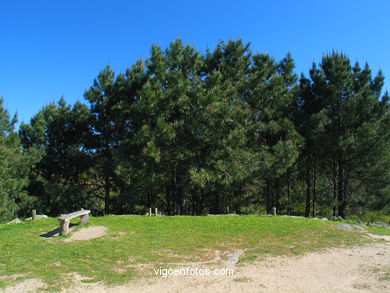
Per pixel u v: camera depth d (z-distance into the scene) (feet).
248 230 48.52
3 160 75.82
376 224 70.38
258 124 85.40
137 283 25.54
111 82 83.76
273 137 92.27
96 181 94.48
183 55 80.59
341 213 91.15
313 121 85.71
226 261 32.45
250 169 79.51
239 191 88.94
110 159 82.94
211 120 75.46
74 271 28.19
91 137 87.20
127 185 77.56
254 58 90.89
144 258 32.99
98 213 95.55
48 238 40.96
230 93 80.53
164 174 79.05
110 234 43.73
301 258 34.19
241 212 85.51
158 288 24.41
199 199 98.84
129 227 49.29
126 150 79.66
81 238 41.29
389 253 37.27
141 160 74.08
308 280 26.58
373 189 88.17
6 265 29.50
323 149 86.63
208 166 78.33
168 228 49.19
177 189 88.58
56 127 89.20
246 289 24.13
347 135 84.38
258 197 93.50
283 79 89.10
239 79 87.86
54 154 89.86
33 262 30.40
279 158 78.13
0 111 81.20
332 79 85.30
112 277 26.91
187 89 75.25
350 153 85.15
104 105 82.84
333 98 86.89
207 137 80.02
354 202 89.61
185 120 76.89
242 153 80.74
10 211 80.23
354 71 89.15
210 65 89.15
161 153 73.10
